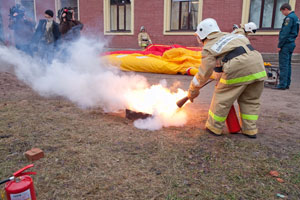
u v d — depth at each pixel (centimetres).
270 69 713
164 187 230
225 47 307
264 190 229
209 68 311
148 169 258
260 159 283
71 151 290
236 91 318
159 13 1486
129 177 244
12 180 181
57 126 363
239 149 306
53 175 244
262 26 1285
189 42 1450
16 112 417
